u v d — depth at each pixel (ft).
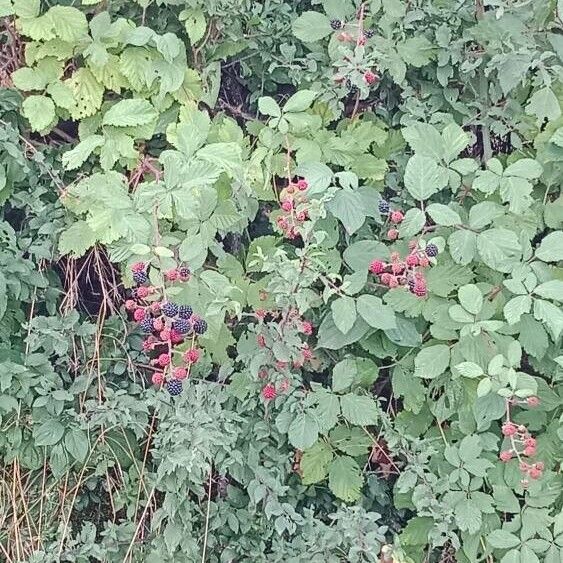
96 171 6.26
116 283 6.51
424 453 5.99
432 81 6.77
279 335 5.73
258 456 6.07
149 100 6.25
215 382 6.25
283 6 6.66
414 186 5.90
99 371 6.24
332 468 6.31
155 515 5.82
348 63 6.11
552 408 6.04
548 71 6.39
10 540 6.43
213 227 5.95
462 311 5.74
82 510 6.82
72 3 6.16
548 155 6.25
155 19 6.45
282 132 6.10
